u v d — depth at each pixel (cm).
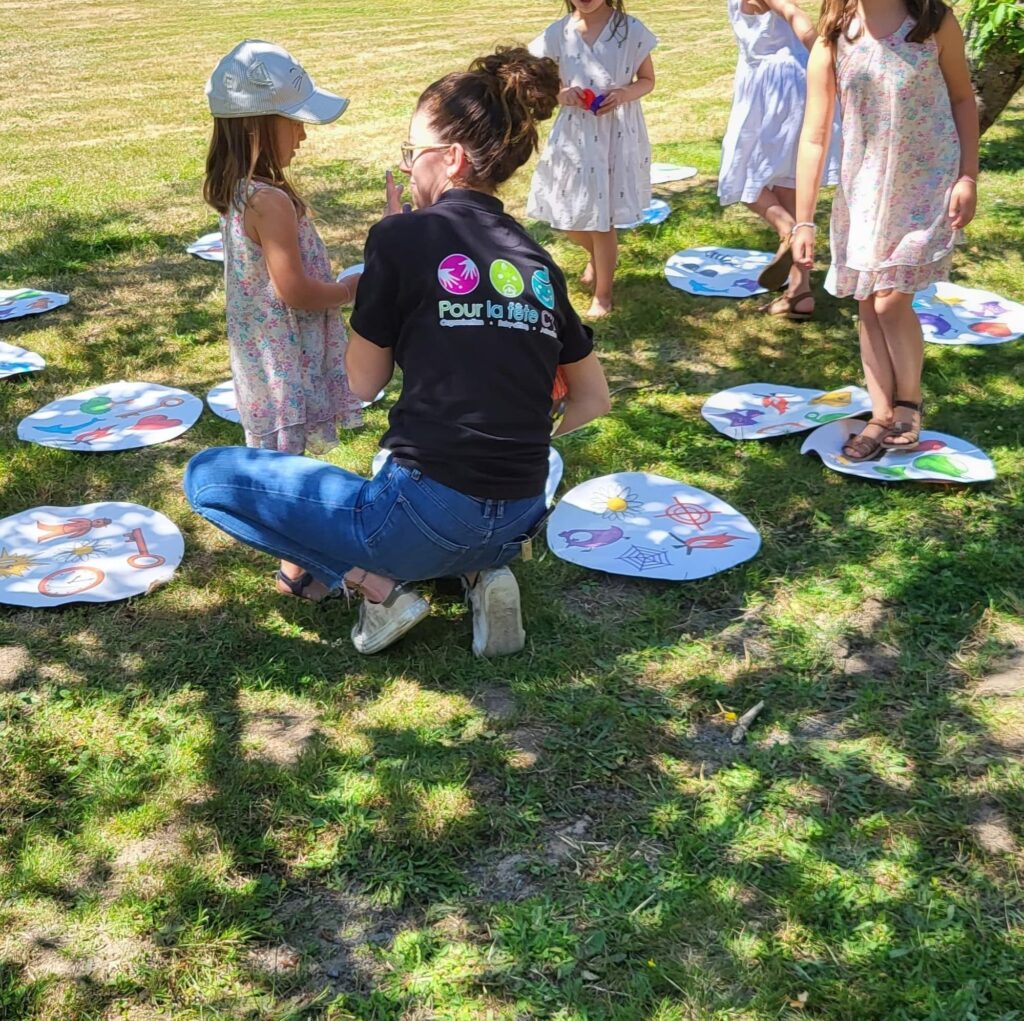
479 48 1373
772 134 497
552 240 623
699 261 579
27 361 476
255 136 275
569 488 375
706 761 258
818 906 218
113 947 213
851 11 336
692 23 1531
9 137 932
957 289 527
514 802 247
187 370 473
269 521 275
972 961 206
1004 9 561
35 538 347
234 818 243
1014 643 293
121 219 677
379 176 762
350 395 314
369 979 207
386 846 236
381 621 285
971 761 254
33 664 293
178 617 312
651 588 322
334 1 1898
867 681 282
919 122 334
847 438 394
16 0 1986
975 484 364
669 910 219
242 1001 203
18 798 249
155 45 1464
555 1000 201
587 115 475
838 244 366
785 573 327
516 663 290
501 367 257
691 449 397
